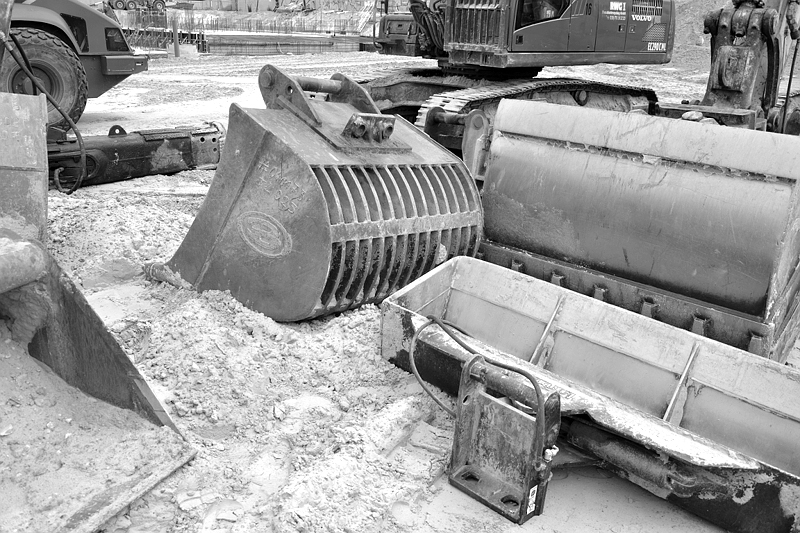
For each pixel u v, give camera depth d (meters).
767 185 4.09
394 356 4.15
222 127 9.26
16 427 3.15
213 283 4.87
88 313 3.30
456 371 3.80
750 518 3.10
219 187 4.71
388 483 3.31
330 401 3.95
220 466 3.36
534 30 8.21
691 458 2.99
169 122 12.76
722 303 4.32
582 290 4.89
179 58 25.58
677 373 3.97
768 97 8.49
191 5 47.78
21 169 3.60
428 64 14.94
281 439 3.59
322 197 4.30
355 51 31.14
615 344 4.18
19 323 3.39
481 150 6.04
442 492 3.38
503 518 3.23
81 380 3.44
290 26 42.66
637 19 9.46
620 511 3.37
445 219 5.10
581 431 3.48
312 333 4.56
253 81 19.84
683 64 27.53
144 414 3.40
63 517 2.84
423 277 4.45
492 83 8.87
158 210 6.82
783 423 3.63
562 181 4.90
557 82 9.28
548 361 4.36
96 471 3.11
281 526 2.91
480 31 8.12
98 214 6.38
